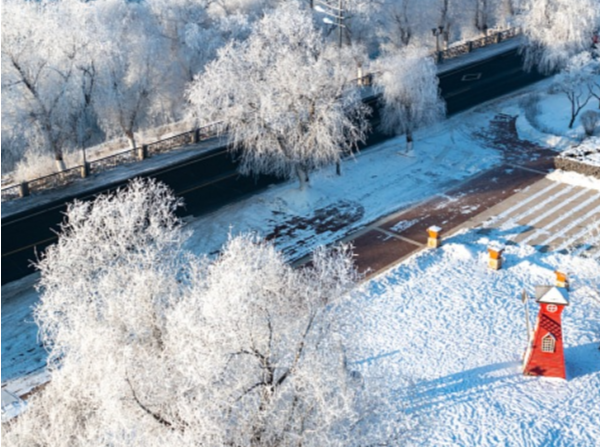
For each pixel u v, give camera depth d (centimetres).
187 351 1905
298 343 2097
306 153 4469
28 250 4216
